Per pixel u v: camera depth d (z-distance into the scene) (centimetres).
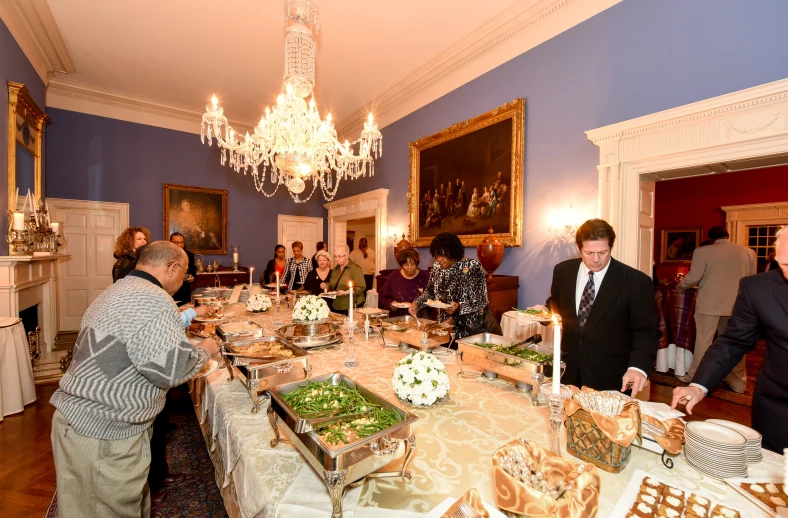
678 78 287
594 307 176
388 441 91
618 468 97
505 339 179
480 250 408
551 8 369
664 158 295
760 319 138
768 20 244
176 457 244
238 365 148
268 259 783
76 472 125
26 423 289
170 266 149
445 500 84
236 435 120
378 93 596
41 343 442
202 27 419
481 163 459
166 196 664
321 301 229
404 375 131
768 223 664
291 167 386
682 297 416
